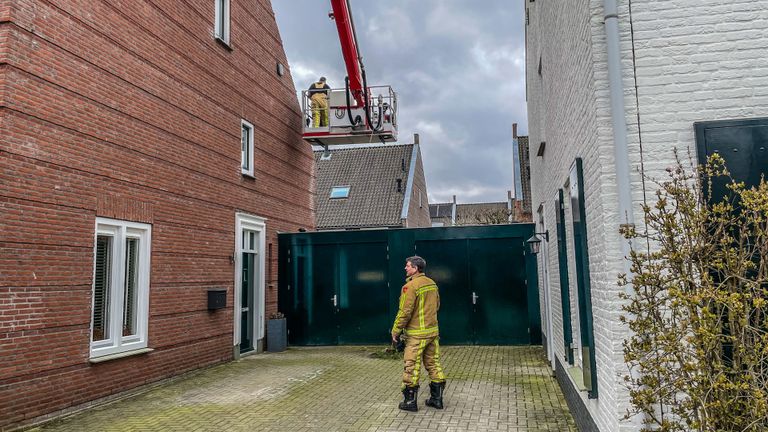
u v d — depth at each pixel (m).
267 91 13.09
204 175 10.09
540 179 10.34
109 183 7.57
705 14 4.04
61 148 6.75
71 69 6.97
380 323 13.33
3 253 5.91
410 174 27.50
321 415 6.55
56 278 6.58
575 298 6.34
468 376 8.84
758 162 3.85
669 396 3.29
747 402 2.95
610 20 4.00
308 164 15.60
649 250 3.83
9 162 6.02
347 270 13.54
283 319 12.73
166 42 9.08
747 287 3.13
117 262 7.79
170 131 9.07
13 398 5.95
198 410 6.89
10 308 5.96
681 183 3.67
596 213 4.23
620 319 3.55
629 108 4.01
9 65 6.06
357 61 13.81
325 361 10.86
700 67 4.00
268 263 12.91
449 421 6.17
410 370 6.65
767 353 2.93
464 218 62.66
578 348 6.32
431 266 13.20
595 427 4.69
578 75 4.89
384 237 13.49
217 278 10.41
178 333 9.10
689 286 3.28
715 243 3.28
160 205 8.73
